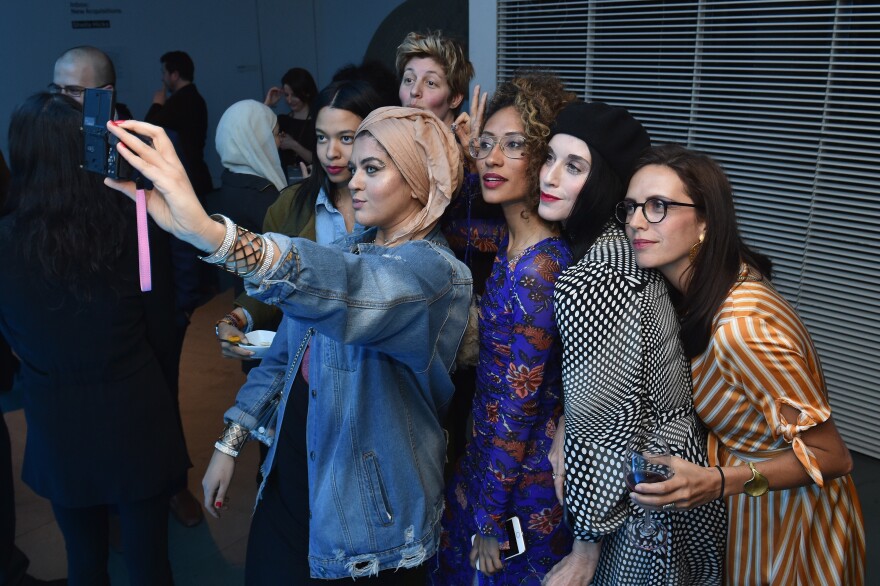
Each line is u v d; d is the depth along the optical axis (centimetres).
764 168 388
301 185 241
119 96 823
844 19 344
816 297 376
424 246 143
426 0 738
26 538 297
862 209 359
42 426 203
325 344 154
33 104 184
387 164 152
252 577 180
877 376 358
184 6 857
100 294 194
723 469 144
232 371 455
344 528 155
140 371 207
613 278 146
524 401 163
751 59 382
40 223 183
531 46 464
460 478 188
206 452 356
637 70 434
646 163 147
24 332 194
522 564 181
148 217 201
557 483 171
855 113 355
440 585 195
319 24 912
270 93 549
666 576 163
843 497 162
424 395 160
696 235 147
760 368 142
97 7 783
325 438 156
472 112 202
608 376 148
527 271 161
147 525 217
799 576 159
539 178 161
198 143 682
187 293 285
